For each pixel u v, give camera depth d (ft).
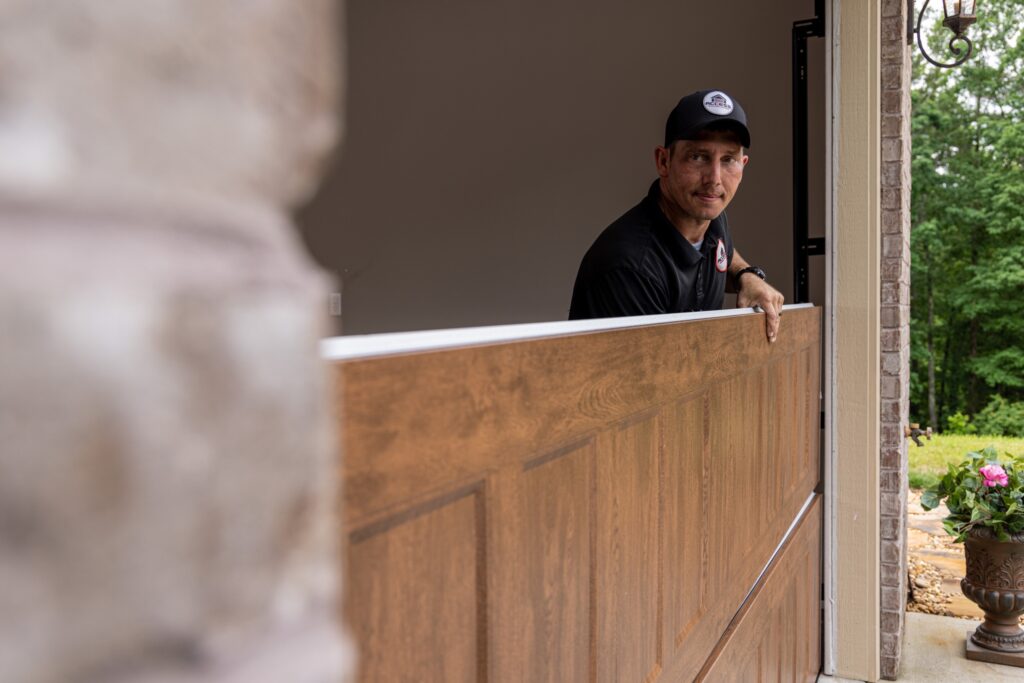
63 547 0.45
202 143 0.56
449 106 16.16
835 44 11.02
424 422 2.44
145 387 0.48
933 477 31.17
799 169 11.58
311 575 0.63
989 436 42.29
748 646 7.00
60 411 0.45
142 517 0.49
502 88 15.75
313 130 0.66
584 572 3.75
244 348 0.55
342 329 17.04
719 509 6.14
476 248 16.15
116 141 0.51
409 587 2.44
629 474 4.31
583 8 14.96
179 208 0.53
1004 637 12.41
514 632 3.08
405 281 16.69
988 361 44.34
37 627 0.45
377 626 2.31
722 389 6.16
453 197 16.22
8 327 0.43
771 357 7.84
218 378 0.53
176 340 0.50
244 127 0.59
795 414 9.24
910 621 13.98
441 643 2.62
